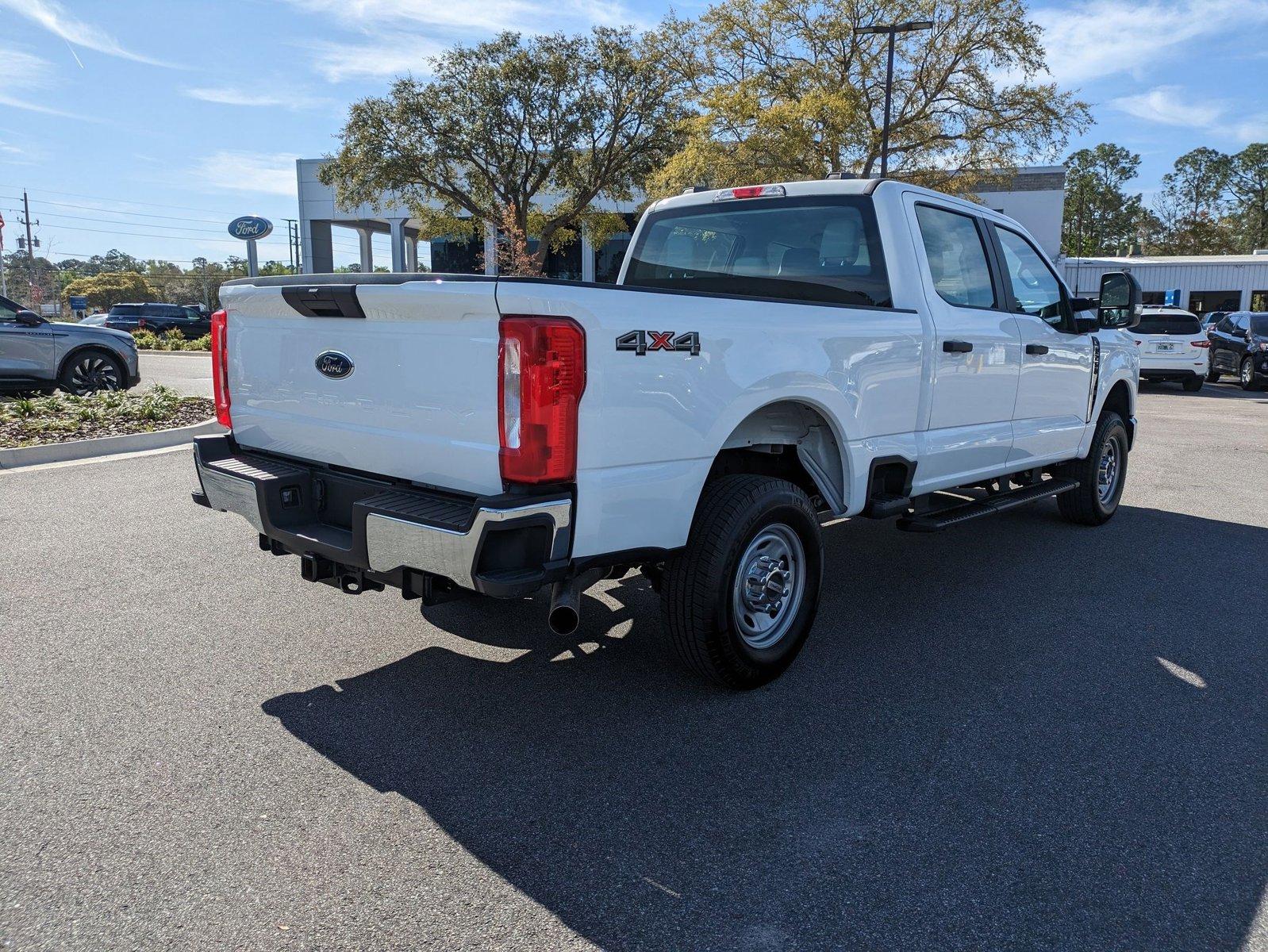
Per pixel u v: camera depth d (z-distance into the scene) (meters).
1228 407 15.47
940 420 4.55
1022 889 2.40
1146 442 10.91
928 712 3.46
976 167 30.19
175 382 16.61
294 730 3.24
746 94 26.98
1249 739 3.27
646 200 36.22
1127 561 5.61
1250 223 93.62
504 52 34.91
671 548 3.21
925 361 4.32
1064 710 3.50
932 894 2.38
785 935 2.22
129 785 2.85
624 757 3.09
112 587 4.75
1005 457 5.20
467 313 2.79
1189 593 4.98
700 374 3.17
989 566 5.49
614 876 2.44
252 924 2.22
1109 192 93.81
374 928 2.22
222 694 3.52
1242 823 2.72
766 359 3.43
